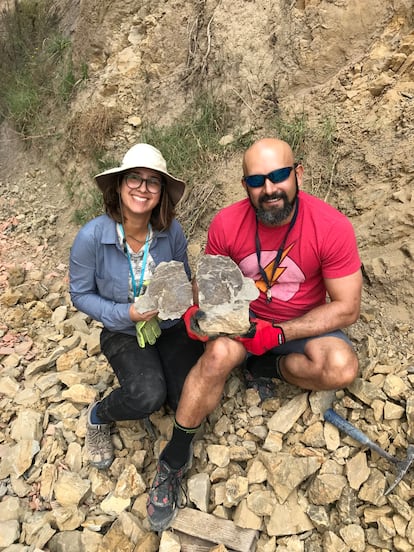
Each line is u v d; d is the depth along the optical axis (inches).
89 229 82.8
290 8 140.7
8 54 237.9
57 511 83.7
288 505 79.7
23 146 210.4
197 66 160.4
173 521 80.6
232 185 137.9
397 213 107.2
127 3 186.2
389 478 79.2
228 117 149.8
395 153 113.6
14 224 179.6
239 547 76.4
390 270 104.1
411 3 120.8
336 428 85.6
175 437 78.1
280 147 77.6
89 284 87.2
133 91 177.6
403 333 99.2
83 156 181.8
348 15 129.6
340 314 82.7
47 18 233.9
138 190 78.6
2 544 80.5
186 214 140.7
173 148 151.3
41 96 206.5
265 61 144.3
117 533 80.0
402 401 85.8
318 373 83.2
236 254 87.7
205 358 76.9
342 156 123.2
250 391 94.9
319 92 133.5
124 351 86.9
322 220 80.8
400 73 121.1
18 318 133.3
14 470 92.3
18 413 104.8
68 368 114.3
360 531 74.9
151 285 79.3
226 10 154.3
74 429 99.0
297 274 84.8
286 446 86.4
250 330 79.1
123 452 93.0
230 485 81.5
